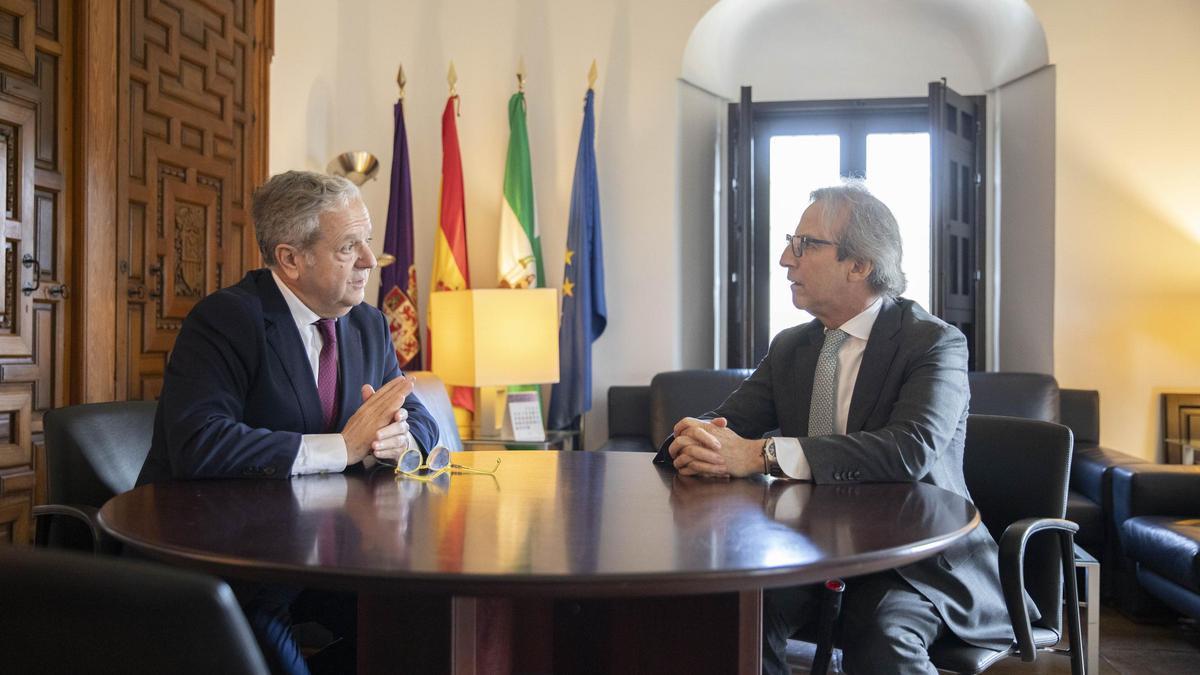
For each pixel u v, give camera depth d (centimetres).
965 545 190
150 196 342
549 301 445
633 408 481
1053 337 498
